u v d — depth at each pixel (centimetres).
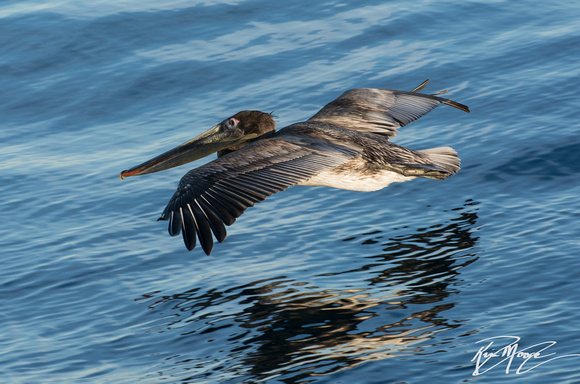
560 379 924
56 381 1038
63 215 1524
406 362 986
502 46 2017
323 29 2180
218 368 1024
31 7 2381
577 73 1841
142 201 1556
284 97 1892
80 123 1889
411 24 2169
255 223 1443
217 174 966
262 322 1125
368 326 1084
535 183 1450
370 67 1981
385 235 1349
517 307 1090
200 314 1168
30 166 1712
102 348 1109
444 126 1717
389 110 1250
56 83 2038
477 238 1298
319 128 1145
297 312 1141
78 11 2328
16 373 1065
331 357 1015
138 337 1127
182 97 1947
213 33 2197
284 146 1039
